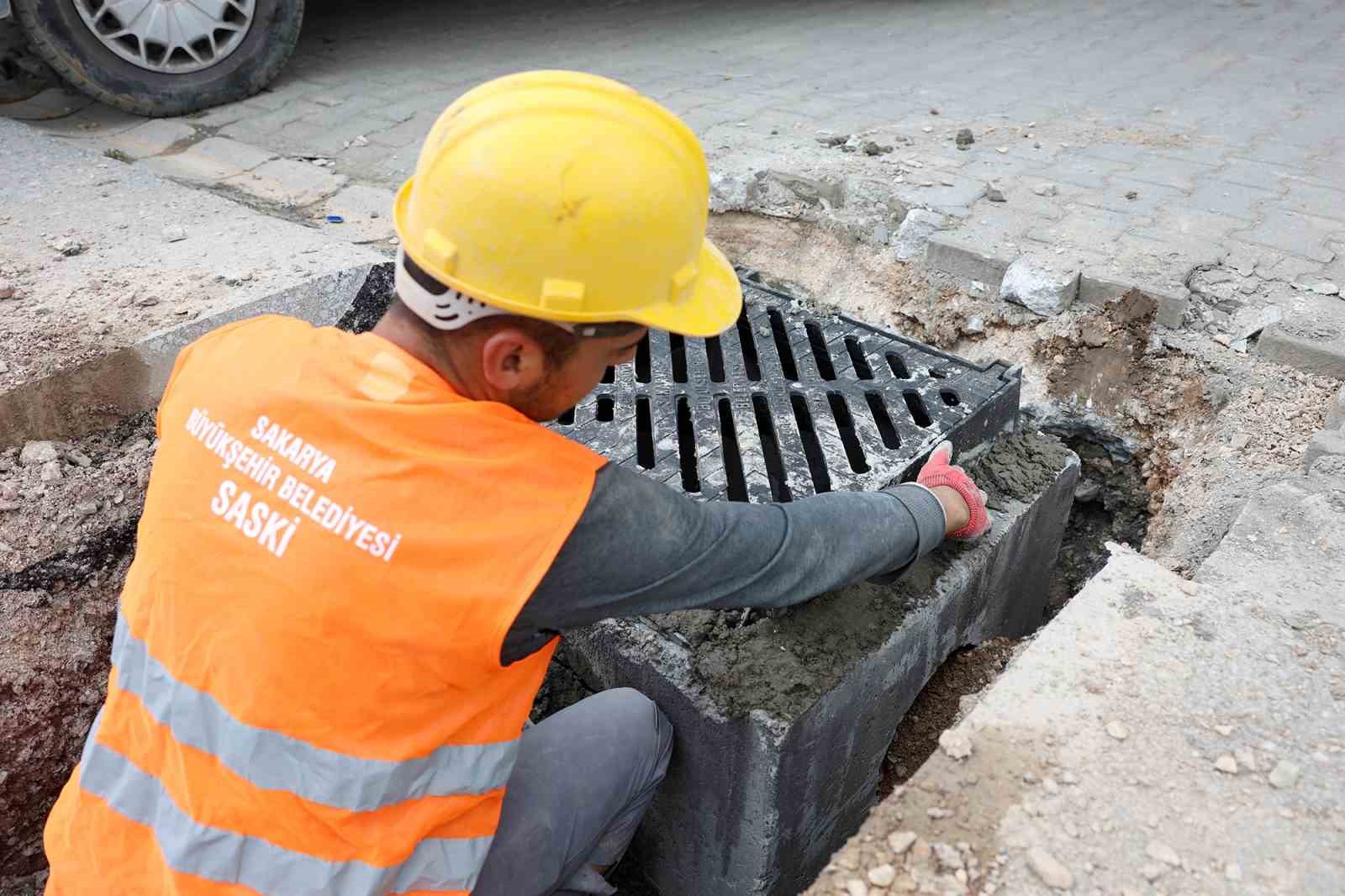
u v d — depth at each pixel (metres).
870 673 1.71
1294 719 1.42
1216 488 2.35
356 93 4.69
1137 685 1.48
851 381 2.23
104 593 2.09
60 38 4.07
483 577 1.04
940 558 1.89
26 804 1.92
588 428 2.09
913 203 3.25
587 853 1.49
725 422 2.13
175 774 1.14
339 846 1.11
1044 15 5.78
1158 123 3.99
